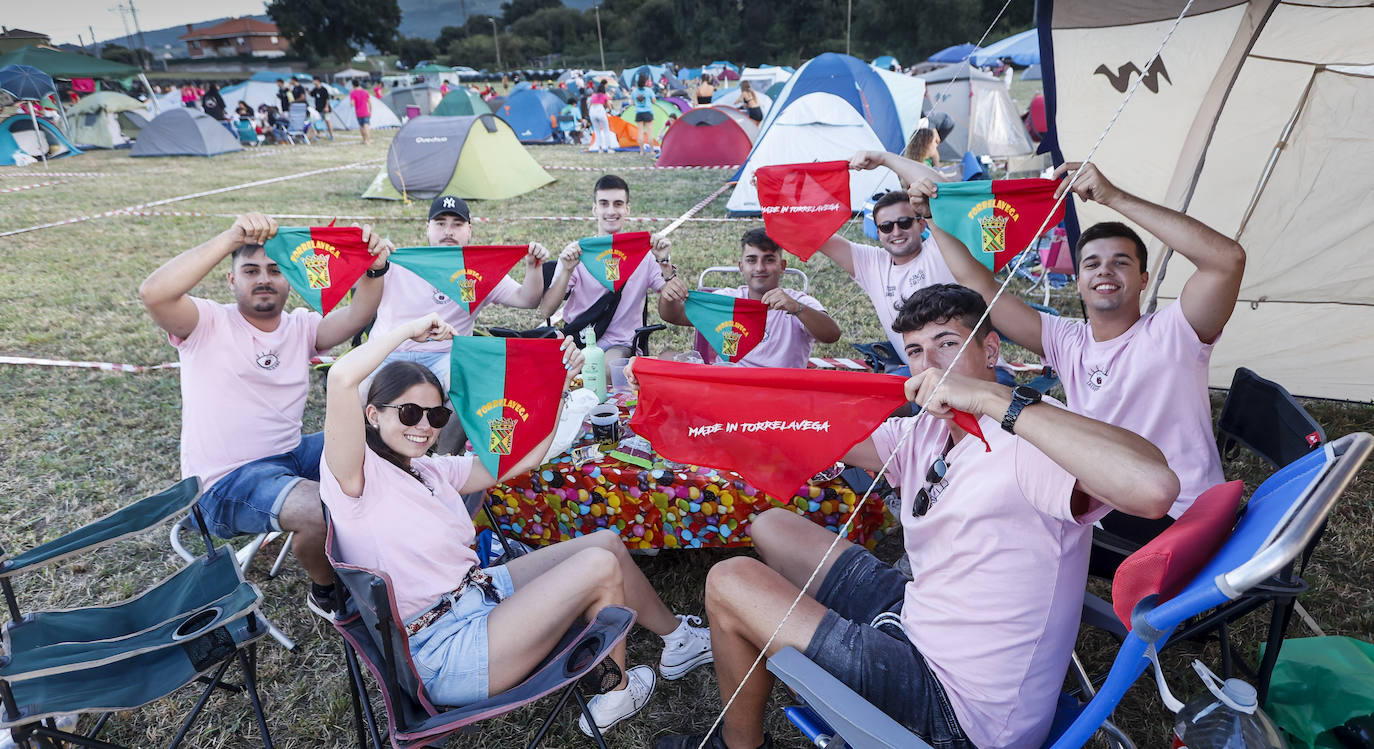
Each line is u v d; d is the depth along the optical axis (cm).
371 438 229
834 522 297
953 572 192
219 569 260
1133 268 279
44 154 1803
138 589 346
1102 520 286
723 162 1513
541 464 303
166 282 279
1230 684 169
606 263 399
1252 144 422
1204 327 268
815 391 204
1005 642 184
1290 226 436
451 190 1227
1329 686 228
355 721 254
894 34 5478
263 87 2859
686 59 6638
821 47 6000
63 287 783
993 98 1256
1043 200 299
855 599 231
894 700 196
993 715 187
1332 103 393
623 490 299
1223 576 133
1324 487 134
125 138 2325
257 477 298
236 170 1670
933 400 181
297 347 325
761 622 210
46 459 449
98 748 229
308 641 314
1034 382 405
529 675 227
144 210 1178
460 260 354
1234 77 385
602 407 329
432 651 221
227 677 294
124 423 494
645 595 271
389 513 221
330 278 312
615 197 450
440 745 255
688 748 246
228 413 304
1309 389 465
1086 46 423
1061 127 452
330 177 1532
